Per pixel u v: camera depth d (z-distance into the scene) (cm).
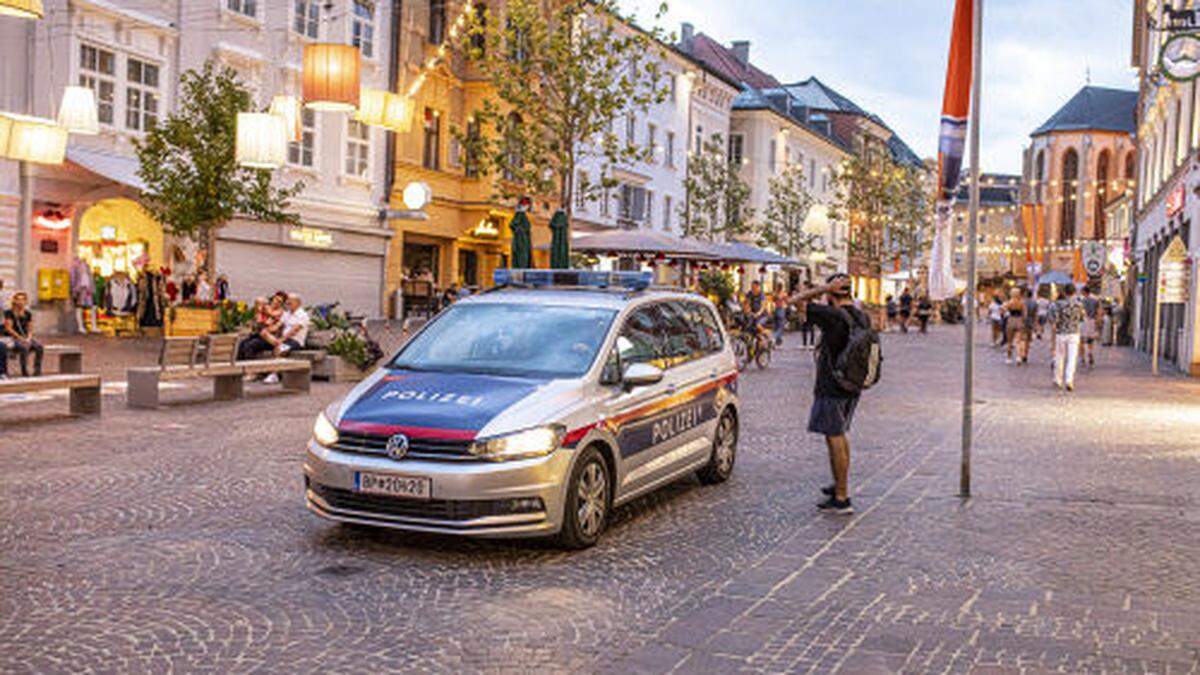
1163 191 3444
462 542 709
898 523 798
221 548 679
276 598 578
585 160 4191
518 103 2448
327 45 1569
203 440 1110
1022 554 708
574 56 2395
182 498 824
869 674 482
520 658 495
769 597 602
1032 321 2819
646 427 788
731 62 6675
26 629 519
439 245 3703
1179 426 1425
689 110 5162
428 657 494
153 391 1350
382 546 692
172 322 2045
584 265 3278
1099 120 9462
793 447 1171
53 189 2381
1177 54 1923
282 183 2947
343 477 670
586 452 702
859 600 598
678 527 775
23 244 2316
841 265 7012
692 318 939
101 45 2436
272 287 2969
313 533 723
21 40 2261
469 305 841
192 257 2748
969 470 906
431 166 3597
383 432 672
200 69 2711
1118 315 4378
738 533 758
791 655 506
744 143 5797
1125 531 779
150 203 2473
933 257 1338
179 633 518
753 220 5681
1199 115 2772
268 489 865
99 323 2520
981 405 1672
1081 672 488
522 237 1998
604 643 518
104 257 2675
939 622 560
